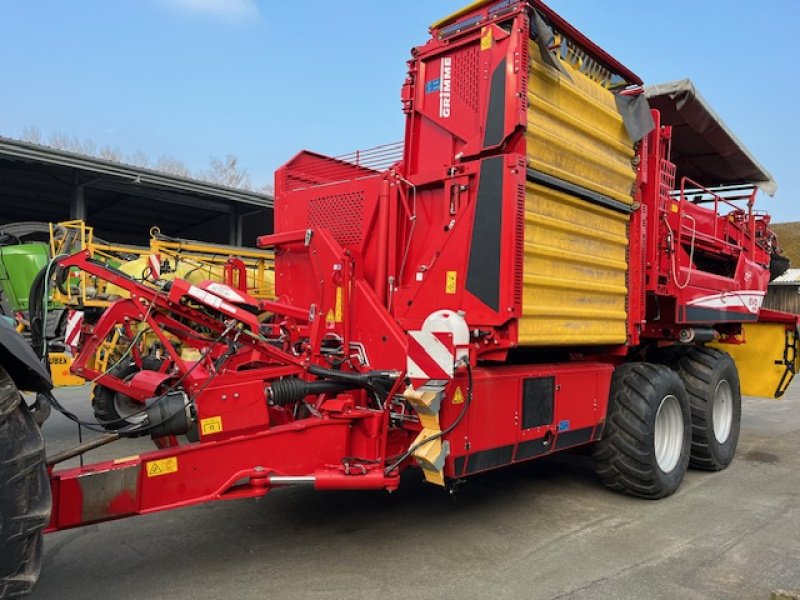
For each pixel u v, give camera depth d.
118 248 8.80
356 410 3.91
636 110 5.13
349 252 4.59
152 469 3.12
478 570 3.64
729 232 7.10
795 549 4.06
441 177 4.17
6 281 10.38
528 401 4.25
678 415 5.41
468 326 3.99
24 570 2.40
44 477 2.50
